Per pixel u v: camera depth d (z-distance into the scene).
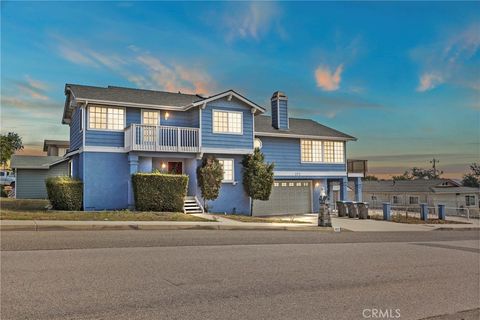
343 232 15.25
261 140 24.31
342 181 27.12
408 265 8.08
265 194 21.59
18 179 29.61
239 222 15.80
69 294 5.14
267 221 17.16
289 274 6.78
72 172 22.41
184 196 18.38
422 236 14.70
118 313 4.47
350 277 6.73
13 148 44.84
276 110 25.70
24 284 5.54
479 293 5.91
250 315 4.55
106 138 18.72
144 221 13.99
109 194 18.50
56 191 17.67
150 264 7.14
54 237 9.98
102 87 21.69
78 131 19.83
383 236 14.10
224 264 7.43
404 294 5.75
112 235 10.84
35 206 19.47
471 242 12.94
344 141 27.38
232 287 5.78
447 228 18.80
